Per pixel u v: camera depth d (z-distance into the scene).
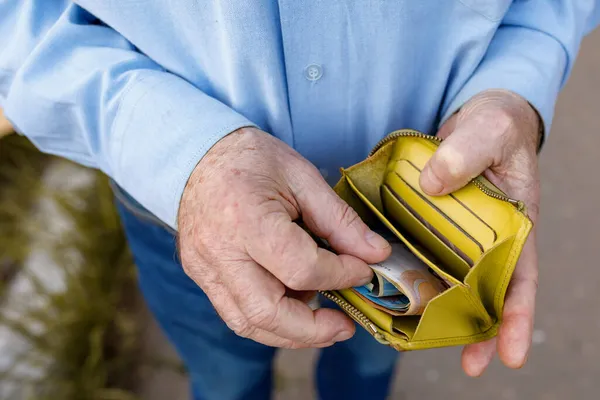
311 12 0.89
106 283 2.08
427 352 2.04
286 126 1.02
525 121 0.98
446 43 1.00
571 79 2.94
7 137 2.43
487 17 0.96
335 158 1.11
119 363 1.98
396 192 0.96
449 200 0.89
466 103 1.03
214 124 0.89
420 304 0.82
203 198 0.85
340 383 1.60
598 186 2.50
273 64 0.93
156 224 1.13
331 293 0.89
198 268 0.88
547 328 2.07
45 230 2.17
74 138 1.04
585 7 1.11
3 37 1.00
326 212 0.87
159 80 0.93
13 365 1.86
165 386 1.99
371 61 0.96
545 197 2.47
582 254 2.28
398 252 0.93
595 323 2.08
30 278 1.99
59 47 0.96
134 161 0.92
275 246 0.80
